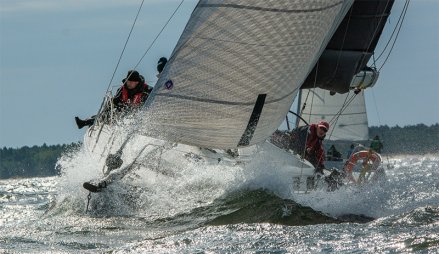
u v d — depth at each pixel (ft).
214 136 133.69
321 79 169.89
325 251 91.40
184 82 132.26
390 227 101.35
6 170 634.02
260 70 132.36
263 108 133.80
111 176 129.08
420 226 100.37
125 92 156.15
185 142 134.10
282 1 130.62
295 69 135.03
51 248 101.09
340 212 116.67
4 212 145.89
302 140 150.30
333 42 168.96
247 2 130.52
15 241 106.11
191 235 103.04
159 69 165.99
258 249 93.86
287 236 99.35
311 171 140.26
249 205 117.19
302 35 133.69
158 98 133.39
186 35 132.36
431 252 87.76
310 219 111.14
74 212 127.75
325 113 271.90
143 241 101.86
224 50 131.54
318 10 134.41
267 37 131.64
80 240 106.22
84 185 126.72
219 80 131.95
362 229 101.35
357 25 168.35
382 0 167.63
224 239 99.71
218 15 131.44
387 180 150.20
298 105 270.26
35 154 638.94
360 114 292.81
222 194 124.77
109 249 98.94
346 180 146.00
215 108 132.36
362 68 175.32
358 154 150.82
